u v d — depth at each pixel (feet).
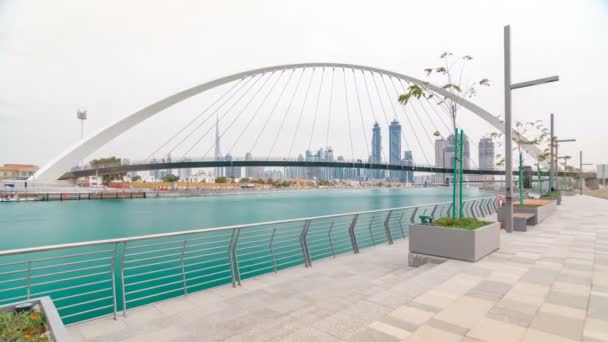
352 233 29.48
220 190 388.16
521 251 25.16
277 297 17.69
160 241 82.69
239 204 299.58
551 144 86.33
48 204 223.30
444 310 13.32
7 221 169.07
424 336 11.00
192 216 195.93
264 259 66.95
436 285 16.72
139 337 13.10
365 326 12.01
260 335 11.89
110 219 179.52
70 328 13.99
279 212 223.92
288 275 22.00
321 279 21.06
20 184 245.86
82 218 182.19
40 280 49.44
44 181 214.90
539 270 19.60
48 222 166.81
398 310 13.34
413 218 36.81
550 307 13.64
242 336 11.79
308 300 17.22
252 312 15.58
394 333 11.23
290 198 429.79
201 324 14.25
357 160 239.09
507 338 10.90
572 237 31.96
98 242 14.80
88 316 35.63
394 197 441.68
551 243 28.66
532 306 13.75
